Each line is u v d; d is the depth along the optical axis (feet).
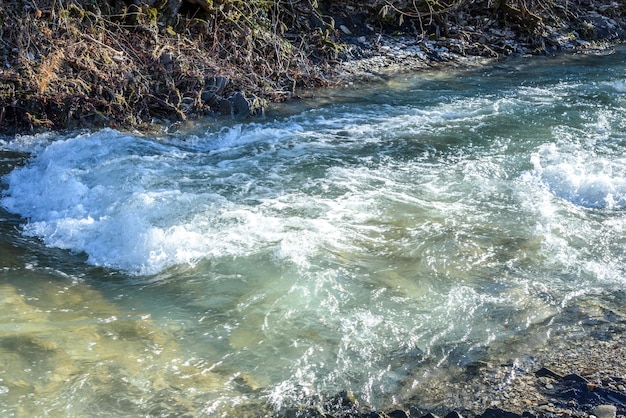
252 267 16.62
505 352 13.73
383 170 22.43
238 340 14.17
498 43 40.93
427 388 12.84
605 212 19.52
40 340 14.01
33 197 21.01
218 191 20.80
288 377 13.12
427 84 33.53
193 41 31.73
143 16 30.78
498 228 18.51
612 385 12.69
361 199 20.18
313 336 14.25
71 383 12.85
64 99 26.35
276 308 15.15
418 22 40.86
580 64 38.42
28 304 15.35
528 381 12.91
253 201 20.10
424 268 16.61
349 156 23.76
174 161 23.29
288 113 28.94
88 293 15.94
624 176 21.35
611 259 17.06
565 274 16.40
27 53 27.50
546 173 21.68
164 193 20.24
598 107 29.07
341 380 13.05
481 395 12.60
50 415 12.13
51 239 18.45
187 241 17.57
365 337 14.21
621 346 13.78
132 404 12.41
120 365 13.37
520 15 41.78
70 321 14.75
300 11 36.81
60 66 27.30
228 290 15.83
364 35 39.01
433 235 18.08
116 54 28.76
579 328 14.38
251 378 13.12
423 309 15.10
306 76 32.94
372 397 12.65
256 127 27.07
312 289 15.74
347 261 16.85
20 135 25.40
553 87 32.78
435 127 26.76
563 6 45.62
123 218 18.83
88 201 20.30
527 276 16.31
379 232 18.29
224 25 33.06
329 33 37.11
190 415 12.17
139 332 14.40
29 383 12.83
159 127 26.89
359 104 30.25
